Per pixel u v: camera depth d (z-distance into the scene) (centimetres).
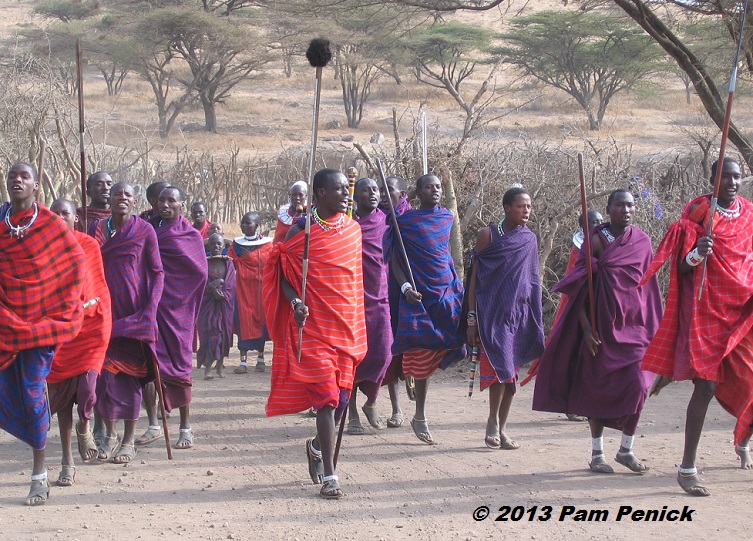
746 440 734
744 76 1623
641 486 695
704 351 657
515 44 4653
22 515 646
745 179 1428
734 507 645
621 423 733
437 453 797
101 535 605
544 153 1363
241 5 4747
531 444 823
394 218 845
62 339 669
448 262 873
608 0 1592
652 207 1219
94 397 724
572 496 675
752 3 1405
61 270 676
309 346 669
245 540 596
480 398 1011
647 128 4381
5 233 664
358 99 5616
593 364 729
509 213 801
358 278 691
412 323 838
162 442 855
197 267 844
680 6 1538
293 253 673
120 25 4366
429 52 4772
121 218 796
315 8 1997
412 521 629
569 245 1233
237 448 830
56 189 1561
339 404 697
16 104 1703
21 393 668
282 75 6438
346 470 751
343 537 600
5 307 664
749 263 671
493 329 786
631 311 732
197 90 4703
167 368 815
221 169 2444
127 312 784
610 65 4216
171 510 657
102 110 4878
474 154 1326
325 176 675
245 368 1198
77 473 754
